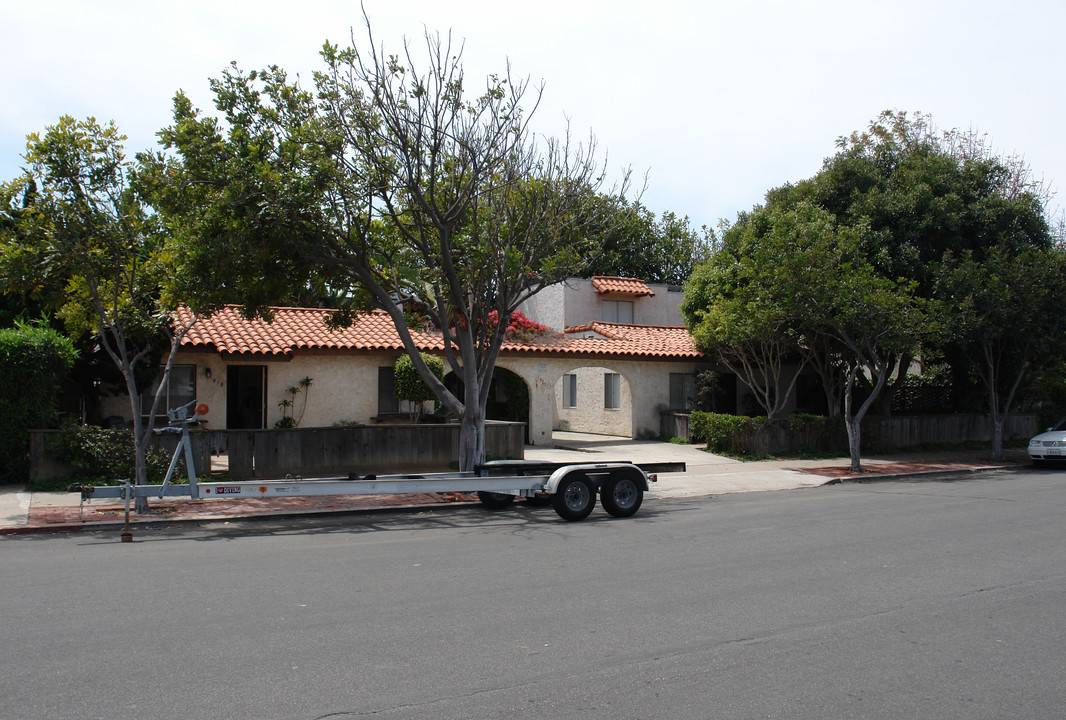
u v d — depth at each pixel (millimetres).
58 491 13445
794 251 18531
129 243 12031
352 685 4887
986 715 4520
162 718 4383
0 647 5578
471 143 13922
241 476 15141
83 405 17969
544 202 14766
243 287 12625
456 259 14336
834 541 9820
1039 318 20141
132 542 9906
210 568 8234
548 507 13344
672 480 16891
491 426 18047
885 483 17109
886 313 17781
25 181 11492
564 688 4863
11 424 13930
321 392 20094
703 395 25094
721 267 24312
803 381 27312
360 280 14156
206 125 12172
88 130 11641
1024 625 6234
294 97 13070
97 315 12734
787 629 6098
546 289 30906
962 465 20062
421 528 11031
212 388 18750
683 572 8031
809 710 4559
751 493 15477
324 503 13070
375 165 13258
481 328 15031
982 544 9594
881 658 5453
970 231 21609
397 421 20672
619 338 25688
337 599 6926
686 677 5062
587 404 28531
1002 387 24297
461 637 5852
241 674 5062
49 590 7234
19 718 4367
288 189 11867
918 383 27625
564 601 6875
